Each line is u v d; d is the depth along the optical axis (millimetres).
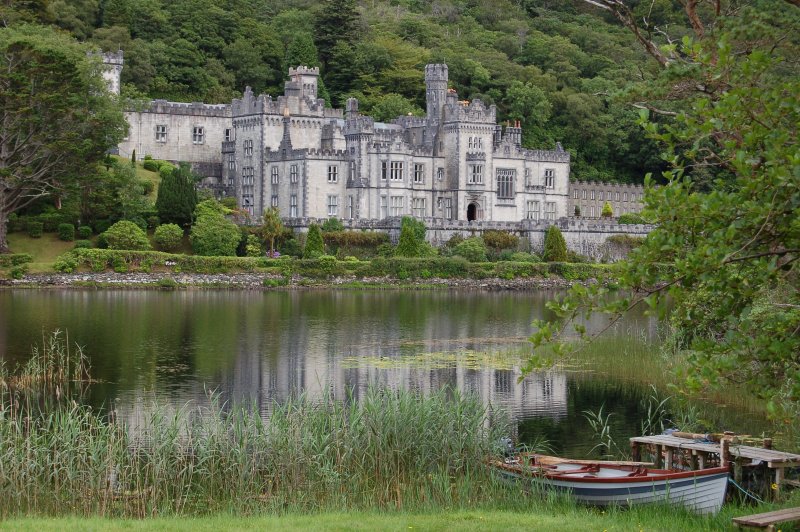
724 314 28312
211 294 112688
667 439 41312
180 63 190375
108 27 188625
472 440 40875
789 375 28062
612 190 180750
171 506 36750
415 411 41656
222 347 74000
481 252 135750
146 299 104312
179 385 59688
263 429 41719
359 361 69188
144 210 128125
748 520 30953
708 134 27484
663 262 29453
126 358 68312
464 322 91938
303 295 114500
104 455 40344
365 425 40969
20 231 124438
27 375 59562
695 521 33438
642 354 67750
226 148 156250
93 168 119625
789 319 28250
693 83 32531
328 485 37844
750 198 26922
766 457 37812
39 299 100188
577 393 58438
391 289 124875
